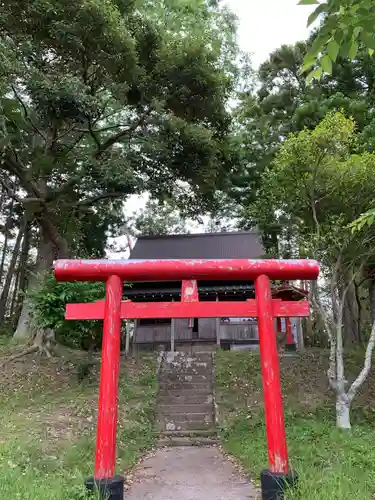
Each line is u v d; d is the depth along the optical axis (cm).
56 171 1588
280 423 507
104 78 1380
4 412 982
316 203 1012
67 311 564
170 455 844
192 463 773
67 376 1262
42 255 1599
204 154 1500
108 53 1262
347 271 1048
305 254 1030
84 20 1162
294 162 945
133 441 895
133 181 1402
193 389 1216
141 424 998
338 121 914
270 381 522
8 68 920
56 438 801
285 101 1566
